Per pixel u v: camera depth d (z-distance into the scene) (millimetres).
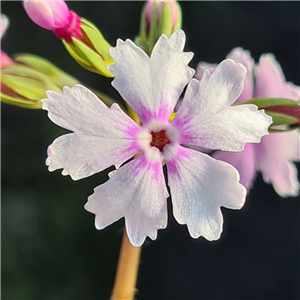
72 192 209
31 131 205
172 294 218
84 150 115
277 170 141
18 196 207
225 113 117
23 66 129
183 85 117
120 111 116
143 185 117
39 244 208
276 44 210
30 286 207
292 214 214
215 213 117
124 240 126
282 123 122
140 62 116
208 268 217
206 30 209
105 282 213
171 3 128
